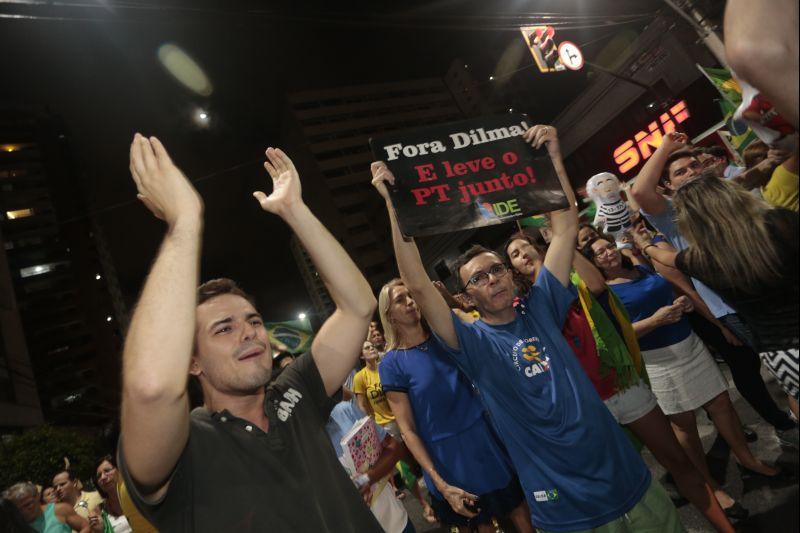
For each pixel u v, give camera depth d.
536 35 13.94
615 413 2.78
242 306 1.54
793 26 0.86
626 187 4.48
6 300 18.38
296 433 1.53
